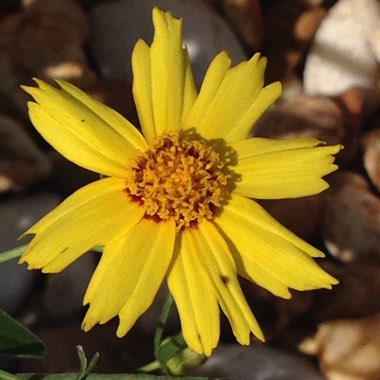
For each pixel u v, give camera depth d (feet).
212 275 0.63
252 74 0.67
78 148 0.65
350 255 0.96
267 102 0.67
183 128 0.67
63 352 0.85
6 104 0.96
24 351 0.68
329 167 0.65
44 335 0.86
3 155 0.91
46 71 0.96
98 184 0.65
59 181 0.94
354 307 0.91
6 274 0.87
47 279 0.89
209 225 0.65
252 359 0.87
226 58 0.68
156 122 0.67
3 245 0.87
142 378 0.67
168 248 0.64
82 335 0.86
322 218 0.97
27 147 0.92
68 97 0.65
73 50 0.97
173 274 0.63
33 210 0.90
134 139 0.66
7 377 0.66
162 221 0.64
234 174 0.66
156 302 0.88
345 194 0.97
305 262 0.64
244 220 0.65
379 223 0.96
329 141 0.99
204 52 1.00
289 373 0.87
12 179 0.91
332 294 0.91
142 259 0.63
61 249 0.62
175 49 0.67
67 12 1.00
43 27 0.97
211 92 0.67
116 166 0.65
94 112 0.65
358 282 0.92
